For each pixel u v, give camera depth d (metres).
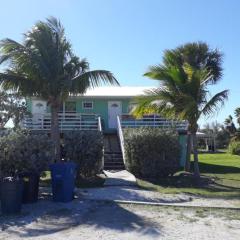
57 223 11.70
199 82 22.22
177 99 22.48
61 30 23.73
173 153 24.11
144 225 11.34
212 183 22.81
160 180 23.30
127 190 17.86
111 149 29.27
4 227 11.26
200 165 34.44
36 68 22.69
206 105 22.70
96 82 23.78
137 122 31.33
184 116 22.27
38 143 15.62
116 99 35.41
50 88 23.36
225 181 23.86
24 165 15.07
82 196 15.99
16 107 29.98
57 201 14.80
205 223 11.59
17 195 12.97
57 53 23.31
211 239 10.00
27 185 14.49
